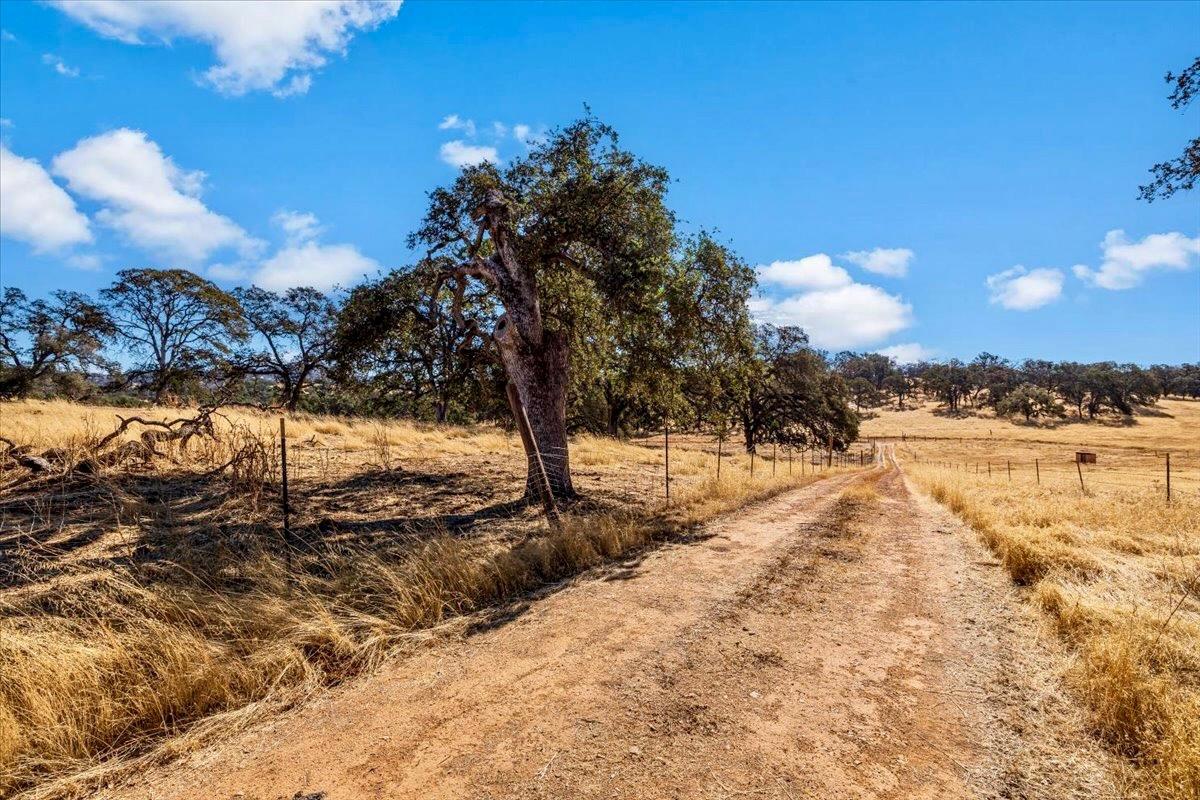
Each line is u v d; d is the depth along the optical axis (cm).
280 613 480
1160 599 553
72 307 3219
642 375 1253
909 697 385
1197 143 899
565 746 325
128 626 431
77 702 350
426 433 1977
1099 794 285
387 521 857
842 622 525
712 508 1124
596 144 1173
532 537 793
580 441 2372
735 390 1331
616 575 666
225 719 363
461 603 561
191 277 3234
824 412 4456
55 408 1551
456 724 350
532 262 1121
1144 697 341
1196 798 270
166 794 292
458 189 1189
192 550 632
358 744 332
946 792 288
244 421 1413
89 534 668
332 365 1214
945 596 609
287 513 744
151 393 3447
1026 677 411
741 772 302
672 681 404
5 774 301
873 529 1013
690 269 1136
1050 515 1038
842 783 294
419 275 1209
